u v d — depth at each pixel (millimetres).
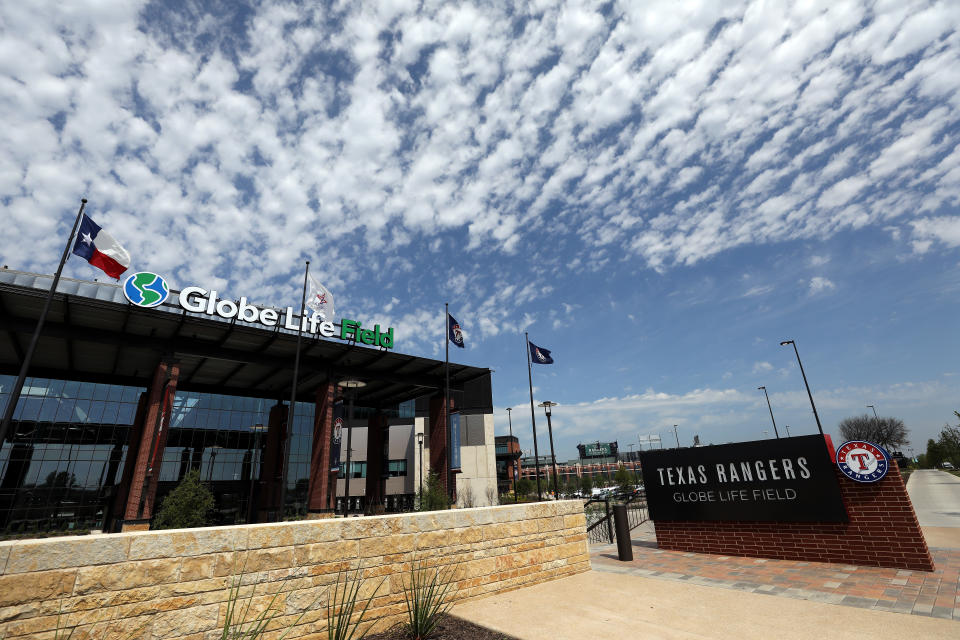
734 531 11234
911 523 8867
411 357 33000
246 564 5477
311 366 32156
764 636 5539
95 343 26141
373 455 43469
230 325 25891
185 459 37906
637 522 18875
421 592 6863
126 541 4793
